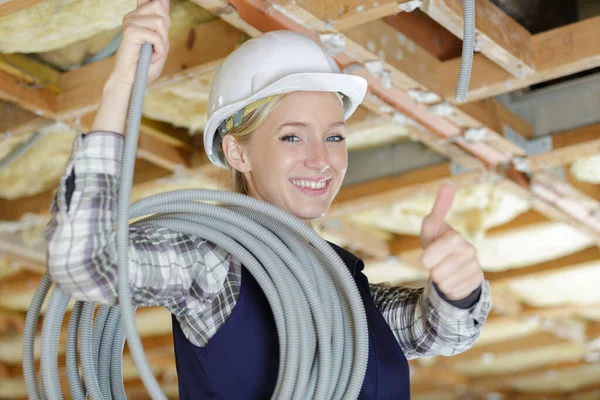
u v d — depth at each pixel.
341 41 2.84
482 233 4.74
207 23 3.13
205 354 1.39
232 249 1.41
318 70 1.64
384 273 5.65
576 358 7.62
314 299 1.40
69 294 1.42
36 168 4.12
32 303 1.49
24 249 4.76
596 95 3.73
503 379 8.05
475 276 1.38
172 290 1.36
